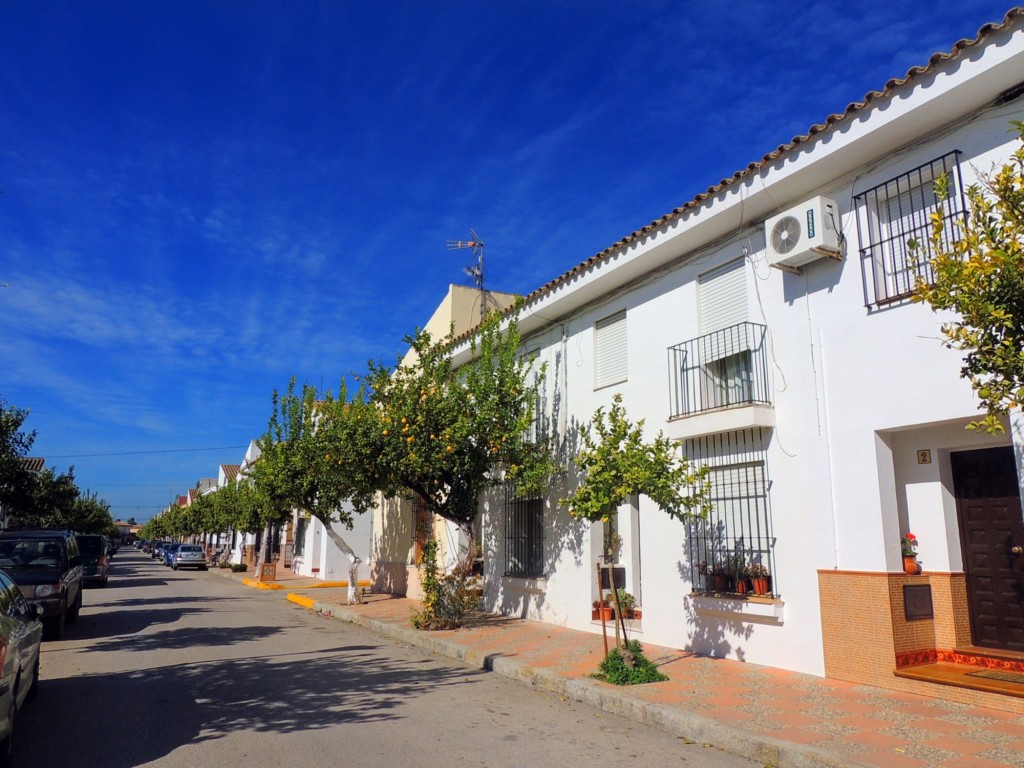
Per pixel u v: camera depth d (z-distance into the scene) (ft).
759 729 20.81
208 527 153.79
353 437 44.27
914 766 17.38
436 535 60.75
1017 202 15.52
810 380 29.25
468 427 42.16
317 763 18.62
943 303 16.03
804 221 28.60
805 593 28.53
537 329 49.19
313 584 89.51
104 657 35.35
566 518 43.65
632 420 39.06
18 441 61.41
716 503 33.09
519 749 20.49
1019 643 24.25
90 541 88.74
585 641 37.63
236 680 29.76
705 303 35.32
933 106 24.56
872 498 26.53
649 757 20.02
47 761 18.88
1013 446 23.02
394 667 33.47
